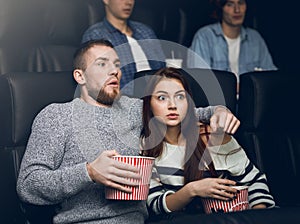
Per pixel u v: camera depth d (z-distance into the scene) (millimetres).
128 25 3924
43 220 2707
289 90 3213
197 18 4320
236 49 4250
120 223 2568
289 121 3230
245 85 3191
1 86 2754
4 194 2732
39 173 2500
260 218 2414
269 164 3178
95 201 2564
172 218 2641
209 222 2381
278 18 4535
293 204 3184
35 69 3648
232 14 4188
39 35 3787
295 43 4543
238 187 2684
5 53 3627
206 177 2752
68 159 2557
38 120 2590
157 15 4207
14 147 2742
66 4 3895
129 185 2369
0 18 3617
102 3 4008
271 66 4348
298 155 3232
